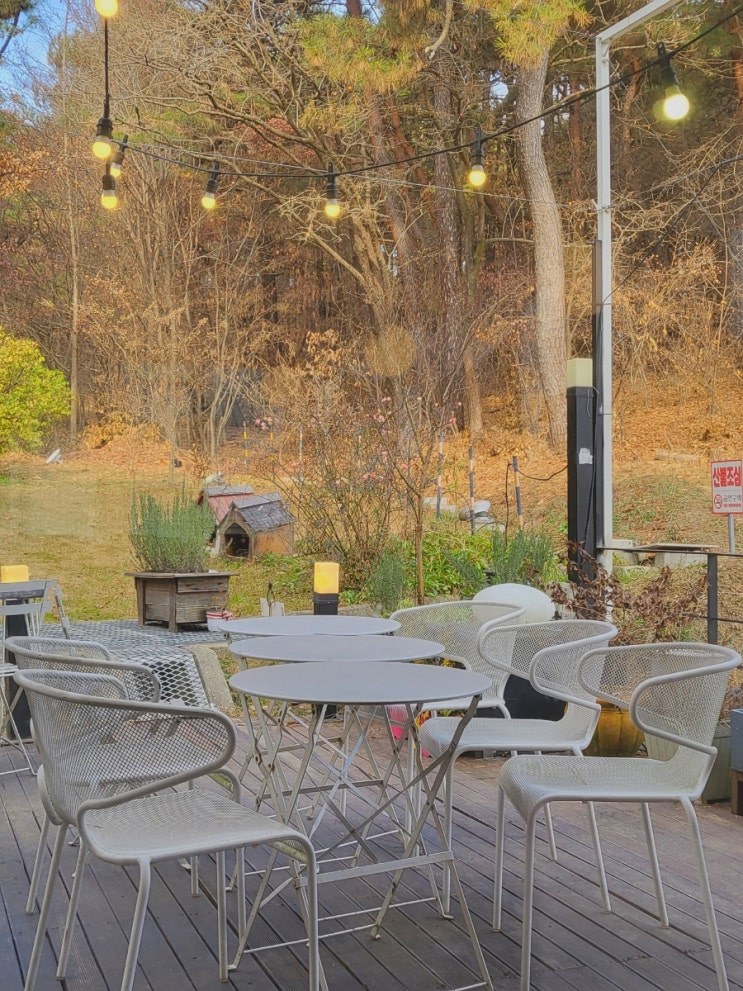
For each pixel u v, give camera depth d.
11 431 13.34
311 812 3.66
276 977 2.40
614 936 2.63
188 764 2.02
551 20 10.25
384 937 2.63
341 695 2.26
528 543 6.88
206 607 6.39
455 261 15.68
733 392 13.55
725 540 9.59
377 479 8.13
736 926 2.70
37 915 2.79
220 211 17.48
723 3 12.81
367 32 11.84
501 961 2.48
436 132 15.75
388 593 6.97
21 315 16.33
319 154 15.23
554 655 3.02
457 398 12.09
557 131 16.70
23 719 4.98
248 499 9.50
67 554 10.89
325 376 10.91
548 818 3.24
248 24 14.01
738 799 3.75
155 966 2.46
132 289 16.44
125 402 16.11
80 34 15.19
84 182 16.31
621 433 13.23
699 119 14.73
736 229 14.05
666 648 2.80
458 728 2.51
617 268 14.60
